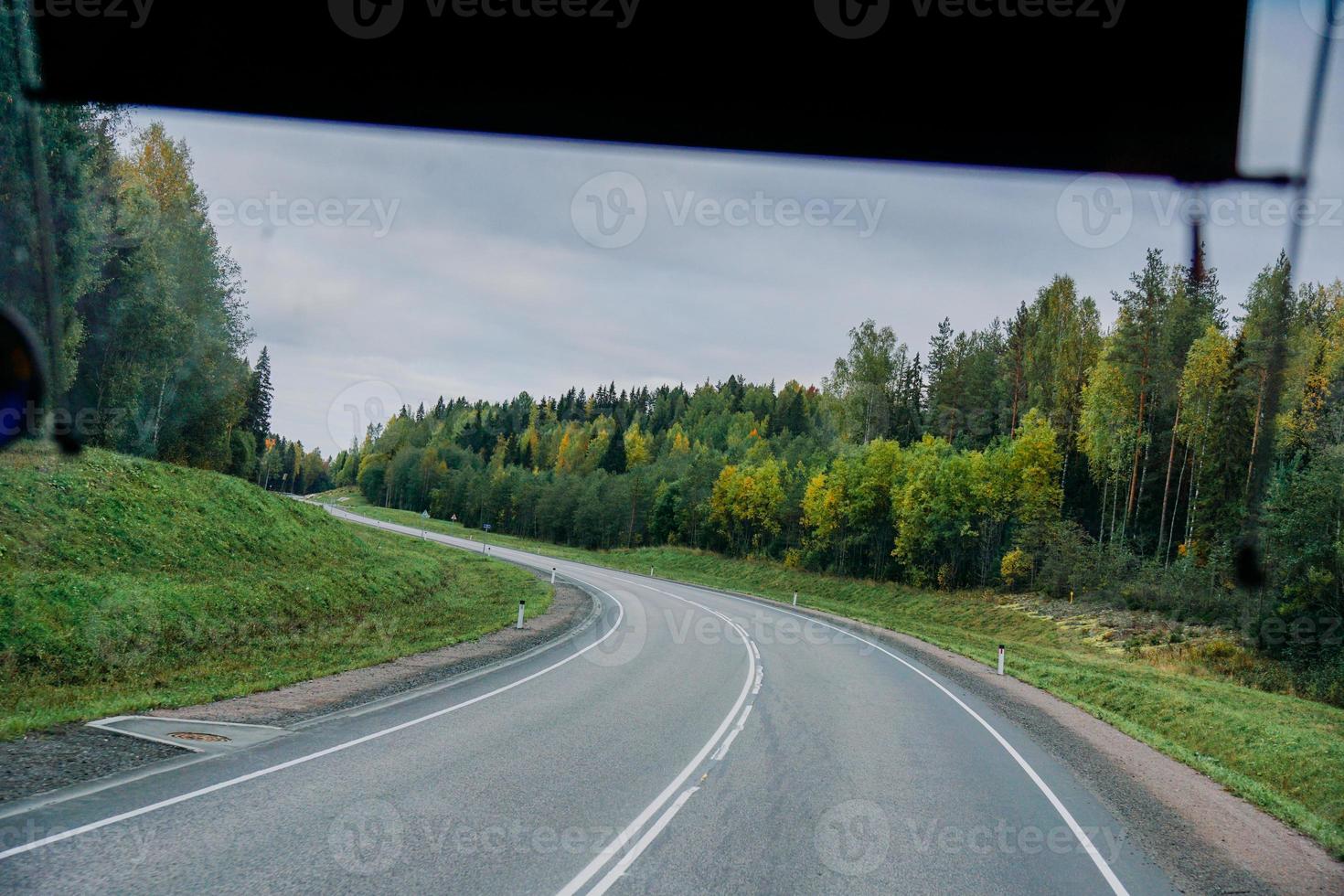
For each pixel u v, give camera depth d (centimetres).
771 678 1823
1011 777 1045
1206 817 961
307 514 3772
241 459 7006
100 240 2834
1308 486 3102
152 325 3797
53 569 1923
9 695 1244
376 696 1355
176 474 3045
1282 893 705
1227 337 4691
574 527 10894
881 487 6688
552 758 980
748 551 8756
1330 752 1677
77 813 680
